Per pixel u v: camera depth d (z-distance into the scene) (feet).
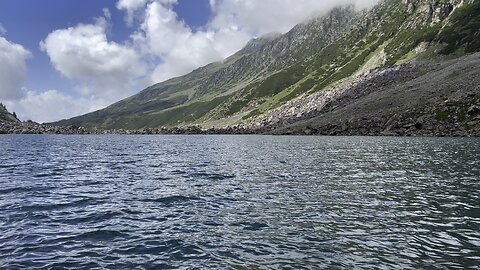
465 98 427.74
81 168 143.33
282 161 165.17
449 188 94.43
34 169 138.41
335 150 224.94
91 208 73.56
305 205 75.97
